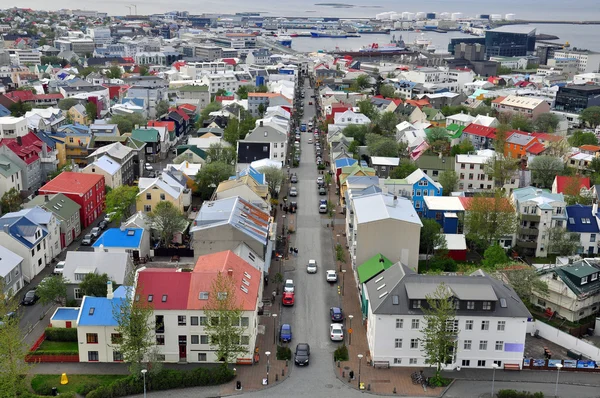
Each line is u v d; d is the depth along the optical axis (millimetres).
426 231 124438
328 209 158000
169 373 81938
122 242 120875
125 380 80375
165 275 89812
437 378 83562
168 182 149500
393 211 112688
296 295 109688
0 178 154125
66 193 142375
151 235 131875
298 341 94062
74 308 97438
